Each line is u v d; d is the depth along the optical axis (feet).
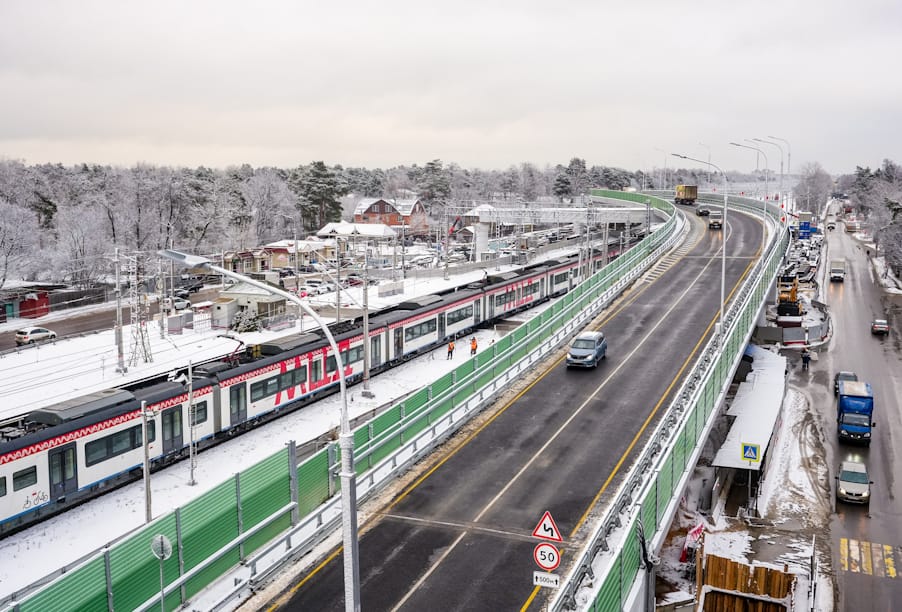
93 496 103.19
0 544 89.40
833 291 325.21
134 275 164.86
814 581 94.07
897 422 162.20
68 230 321.52
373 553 72.84
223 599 62.39
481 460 96.73
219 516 67.31
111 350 179.83
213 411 121.70
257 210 445.37
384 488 88.17
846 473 122.93
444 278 276.82
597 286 193.06
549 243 404.98
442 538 75.87
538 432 107.04
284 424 135.44
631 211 326.24
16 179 393.29
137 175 400.67
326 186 490.08
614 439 103.86
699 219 362.94
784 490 125.49
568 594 60.75
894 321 266.98
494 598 65.00
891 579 96.89
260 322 208.85
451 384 111.65
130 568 58.29
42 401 132.67
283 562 69.72
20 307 251.60
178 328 204.23
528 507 82.99
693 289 211.41
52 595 52.54
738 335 148.05
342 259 310.24
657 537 74.38
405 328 180.24
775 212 329.52
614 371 137.80
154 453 111.24
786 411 168.04
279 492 74.95
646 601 70.38
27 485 93.15
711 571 89.56
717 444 141.18
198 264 48.37
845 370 204.74
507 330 224.94
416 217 510.17
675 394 123.54
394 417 95.35
